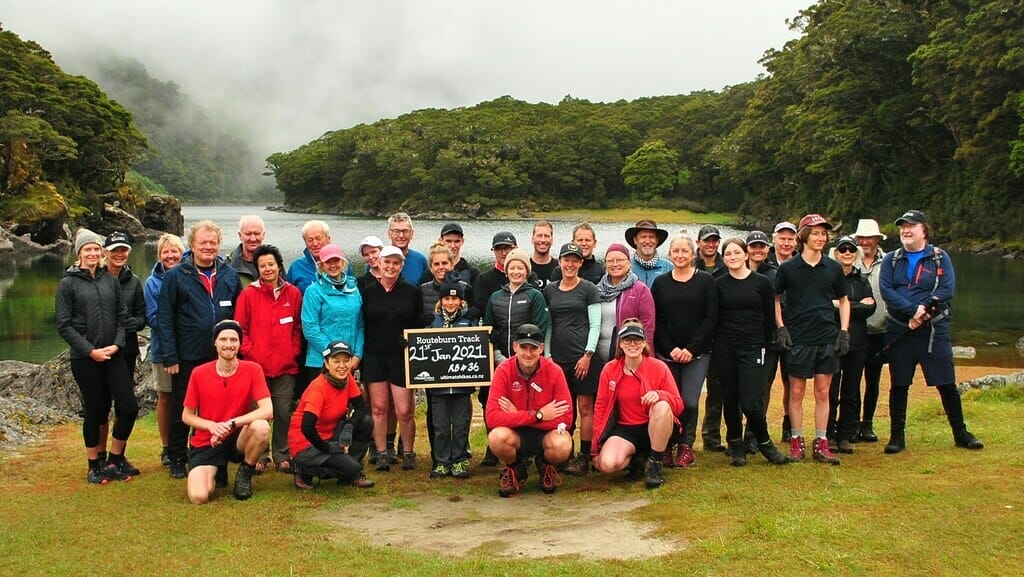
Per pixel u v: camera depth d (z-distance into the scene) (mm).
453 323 6602
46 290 29984
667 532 4637
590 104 143750
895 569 3922
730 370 6273
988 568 3908
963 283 29156
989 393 9391
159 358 6719
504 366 5879
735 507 5035
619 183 110125
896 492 5148
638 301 6340
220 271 6430
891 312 6688
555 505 5480
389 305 6527
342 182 127000
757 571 3939
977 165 44281
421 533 4848
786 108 63781
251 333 6375
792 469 6039
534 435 5789
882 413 9172
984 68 38656
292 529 4910
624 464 5785
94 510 5320
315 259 7152
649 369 5930
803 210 64062
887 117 49094
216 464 5762
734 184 87000
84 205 63812
